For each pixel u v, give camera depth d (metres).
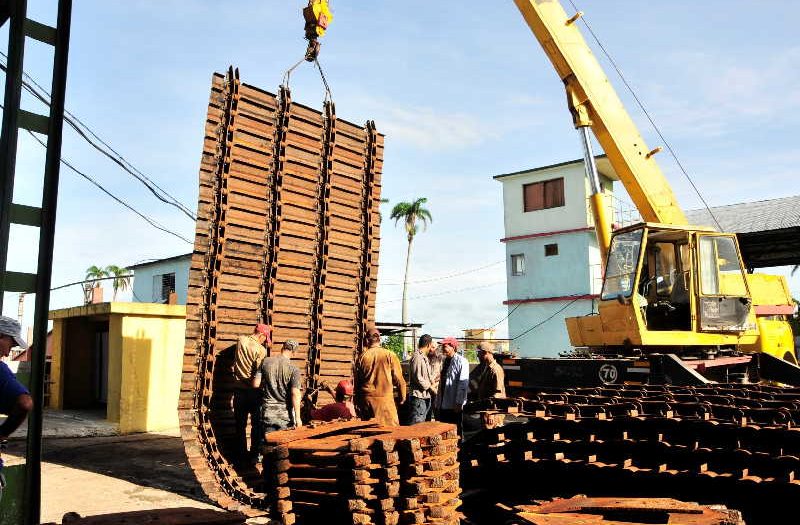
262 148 9.05
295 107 9.47
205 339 8.38
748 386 8.09
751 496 6.04
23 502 4.48
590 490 6.90
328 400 9.83
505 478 7.49
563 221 34.22
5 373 3.94
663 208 11.86
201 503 7.50
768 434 5.98
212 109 8.45
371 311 10.60
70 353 15.65
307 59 9.38
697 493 6.31
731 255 10.71
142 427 12.88
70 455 10.38
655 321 10.53
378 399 8.64
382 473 4.86
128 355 12.84
